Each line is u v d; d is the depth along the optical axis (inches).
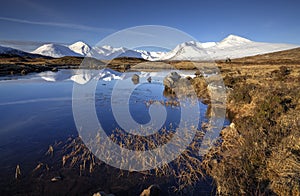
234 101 552.1
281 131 282.4
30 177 239.0
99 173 251.8
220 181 215.6
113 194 208.8
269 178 206.1
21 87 892.0
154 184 233.5
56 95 740.7
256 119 346.0
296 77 759.1
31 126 415.5
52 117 477.4
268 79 778.8
